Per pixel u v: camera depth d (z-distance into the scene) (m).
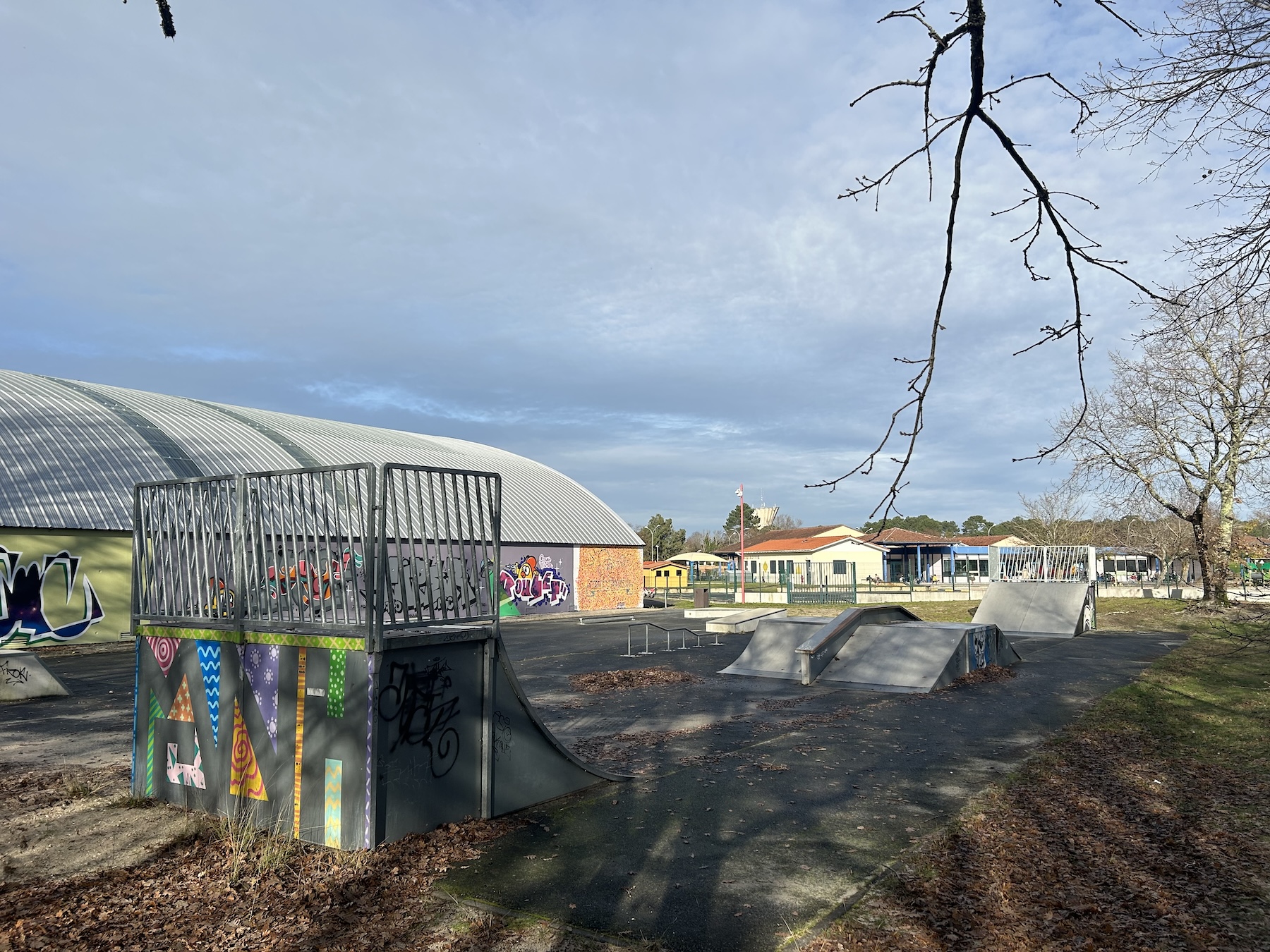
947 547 68.00
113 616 22.80
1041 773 8.39
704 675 16.55
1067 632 25.75
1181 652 20.14
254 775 6.62
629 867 5.83
